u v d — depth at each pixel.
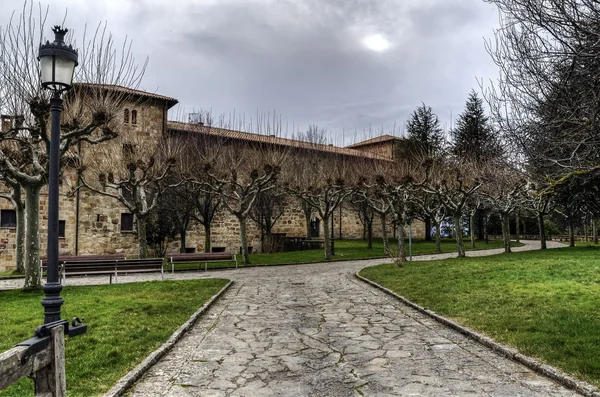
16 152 17.62
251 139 32.09
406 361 6.42
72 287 14.42
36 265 13.55
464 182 24.52
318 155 34.09
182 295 12.51
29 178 13.36
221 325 9.05
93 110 13.60
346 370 6.04
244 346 7.36
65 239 27.77
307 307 10.98
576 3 5.98
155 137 29.70
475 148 29.72
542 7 6.31
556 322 7.69
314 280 16.91
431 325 8.79
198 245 32.97
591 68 5.97
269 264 23.97
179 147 27.17
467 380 5.58
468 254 28.83
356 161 34.97
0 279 18.28
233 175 25.11
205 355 6.86
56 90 5.30
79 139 13.70
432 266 18.27
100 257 18.22
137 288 14.04
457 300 10.52
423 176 26.92
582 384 5.11
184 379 5.77
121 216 30.09
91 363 6.12
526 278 12.96
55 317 4.72
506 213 26.69
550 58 6.52
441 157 29.77
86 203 28.75
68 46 5.46
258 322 9.27
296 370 6.07
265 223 36.41
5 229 25.97
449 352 6.87
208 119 32.84
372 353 6.84
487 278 13.55
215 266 22.91
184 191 28.20
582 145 6.36
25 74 12.98
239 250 35.09
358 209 39.09
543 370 5.75
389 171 28.83
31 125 13.31
